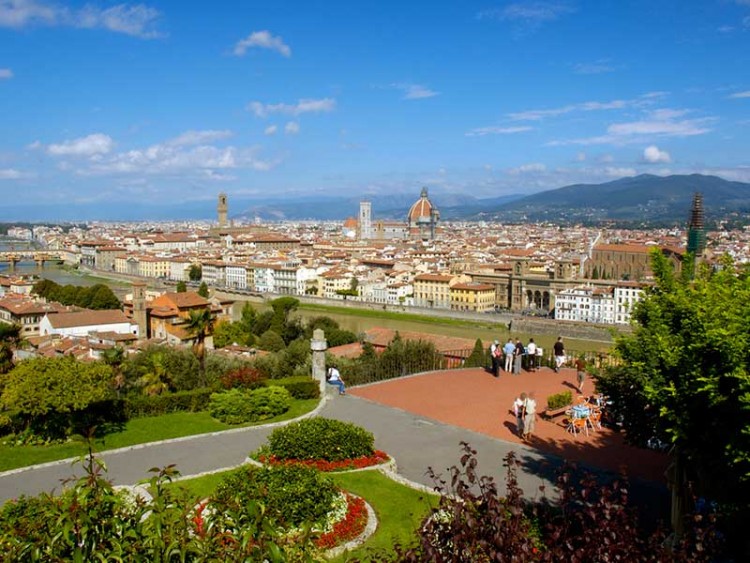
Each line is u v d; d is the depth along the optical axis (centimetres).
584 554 1328
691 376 2177
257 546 1320
